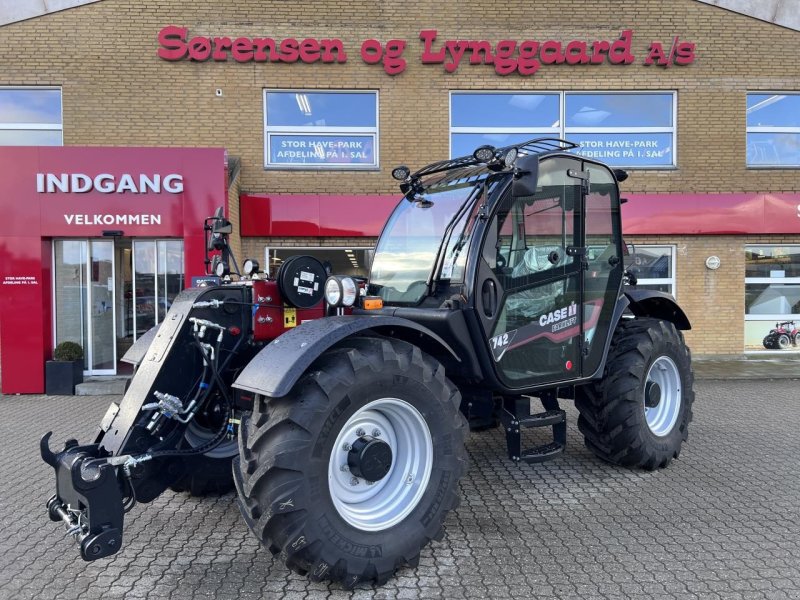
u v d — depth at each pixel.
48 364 8.51
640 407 4.52
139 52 9.64
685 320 5.45
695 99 10.30
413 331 3.31
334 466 2.91
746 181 10.38
